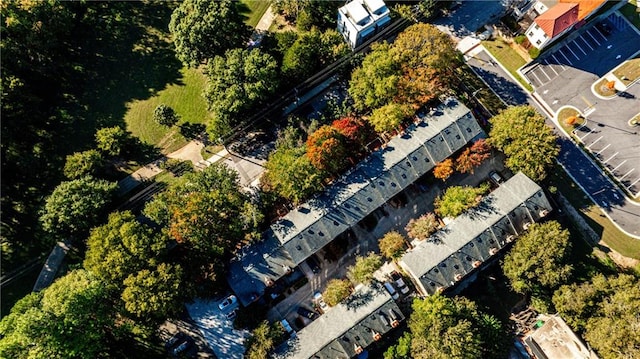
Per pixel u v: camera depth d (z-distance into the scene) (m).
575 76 112.06
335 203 95.19
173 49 114.06
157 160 106.62
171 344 95.56
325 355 87.12
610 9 116.00
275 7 113.81
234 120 103.56
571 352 92.19
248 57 99.06
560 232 93.12
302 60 102.75
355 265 96.25
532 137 96.75
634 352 83.50
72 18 110.25
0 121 100.19
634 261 98.94
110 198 98.00
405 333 89.94
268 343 87.94
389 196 96.75
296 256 93.75
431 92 99.94
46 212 96.06
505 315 96.69
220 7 102.19
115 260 86.81
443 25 116.62
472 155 98.06
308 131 104.25
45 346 82.00
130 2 116.31
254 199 101.25
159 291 85.56
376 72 99.19
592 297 89.88
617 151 106.31
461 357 84.50
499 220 93.19
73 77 110.50
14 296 97.44
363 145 101.00
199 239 90.69
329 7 111.19
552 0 109.81
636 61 112.38
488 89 111.75
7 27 99.50
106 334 94.75
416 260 92.62
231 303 96.50
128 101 110.06
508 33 115.38
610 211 102.44
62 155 105.31
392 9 111.44
